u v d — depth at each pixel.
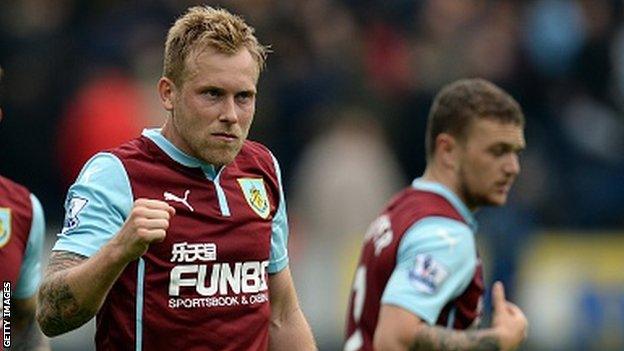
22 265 21.95
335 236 46.06
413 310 23.17
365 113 49.41
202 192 18.47
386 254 24.09
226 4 49.34
